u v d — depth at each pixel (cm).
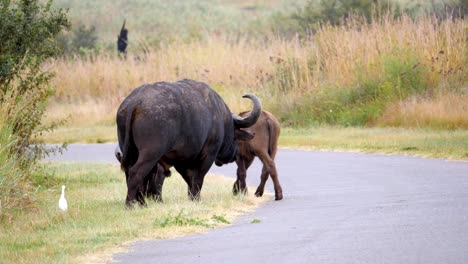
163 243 4269
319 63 13150
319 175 7394
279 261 3706
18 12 6625
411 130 10506
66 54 18862
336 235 4269
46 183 6781
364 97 12181
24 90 6550
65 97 15438
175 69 14838
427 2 19575
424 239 4031
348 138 10300
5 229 4688
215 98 5881
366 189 6225
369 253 3781
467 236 4056
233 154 6191
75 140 12188
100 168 8331
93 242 4259
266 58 14262
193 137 5581
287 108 12456
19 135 6450
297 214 5131
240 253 3928
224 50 14888
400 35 12975
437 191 5800
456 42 12388
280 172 7812
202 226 4738
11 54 6612
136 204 5338
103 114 14112
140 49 19225
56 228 4691
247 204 5794
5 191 5253
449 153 8269
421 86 11869
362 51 12850
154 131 5347
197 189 5856
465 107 10731
